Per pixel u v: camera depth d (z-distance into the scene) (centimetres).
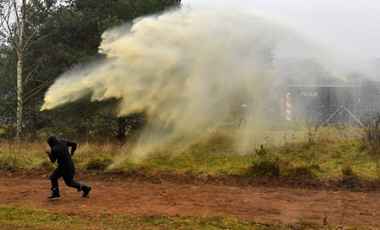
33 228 634
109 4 1620
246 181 1012
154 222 670
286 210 753
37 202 842
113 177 1102
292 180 992
